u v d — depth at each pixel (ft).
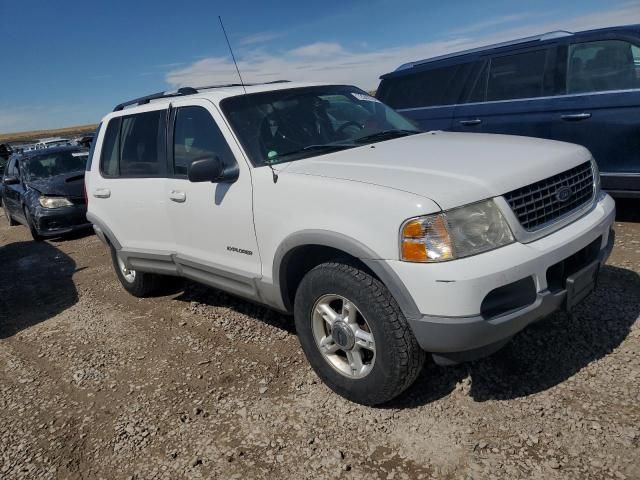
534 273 8.55
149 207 14.30
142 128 14.87
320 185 9.73
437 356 8.87
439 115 22.68
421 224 8.25
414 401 9.96
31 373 13.37
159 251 14.47
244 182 11.29
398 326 8.83
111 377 12.51
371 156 10.69
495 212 8.59
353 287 9.18
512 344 11.30
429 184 8.74
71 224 30.58
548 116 19.22
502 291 8.38
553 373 10.21
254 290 11.64
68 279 22.00
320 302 10.09
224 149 11.96
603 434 8.46
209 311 15.58
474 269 8.09
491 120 20.89
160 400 11.20
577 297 9.44
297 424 9.78
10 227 39.34
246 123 11.98
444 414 9.48
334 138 12.36
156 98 15.28
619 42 17.81
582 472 7.79
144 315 16.11
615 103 17.60
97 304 17.93
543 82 19.48
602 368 10.14
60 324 16.57
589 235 9.56
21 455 10.05
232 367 12.11
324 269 9.73
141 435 10.11
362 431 9.35
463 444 8.68
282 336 13.26
